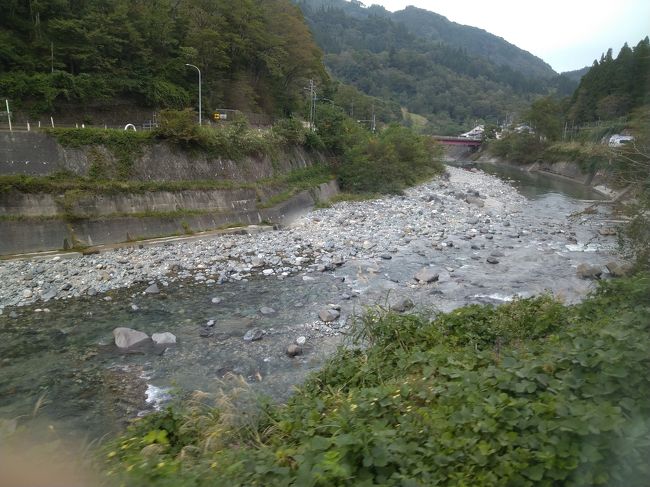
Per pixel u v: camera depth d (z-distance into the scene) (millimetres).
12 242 17828
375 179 37625
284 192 29578
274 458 3455
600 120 57312
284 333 11969
